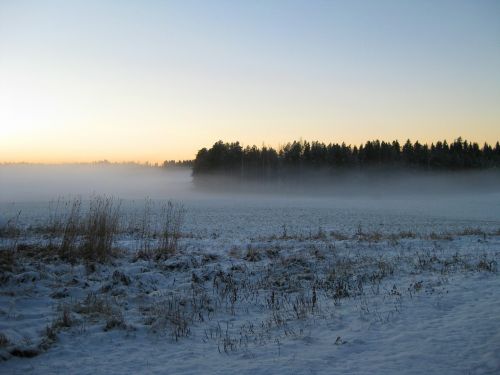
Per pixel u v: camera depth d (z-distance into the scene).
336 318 8.27
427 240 18.44
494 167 102.62
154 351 6.91
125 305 9.28
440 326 7.34
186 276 11.84
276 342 7.14
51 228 18.31
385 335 7.11
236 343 7.20
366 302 9.23
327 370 5.82
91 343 7.21
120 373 6.02
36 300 9.38
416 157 103.12
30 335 7.36
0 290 9.55
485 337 6.65
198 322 8.48
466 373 5.52
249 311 9.25
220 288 10.84
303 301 9.53
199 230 24.86
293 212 40.88
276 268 12.89
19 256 12.51
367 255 14.98
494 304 8.45
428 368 5.71
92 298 9.52
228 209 43.53
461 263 12.98
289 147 102.19
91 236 13.69
